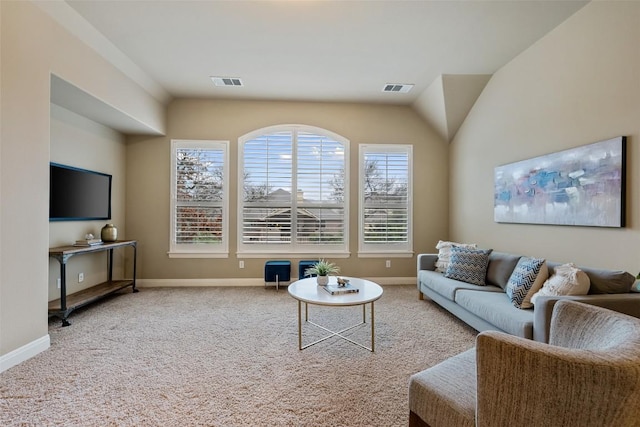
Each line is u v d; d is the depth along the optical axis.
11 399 1.77
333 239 4.75
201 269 4.59
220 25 2.79
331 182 4.76
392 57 3.38
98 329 2.86
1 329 2.07
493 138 3.76
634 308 1.88
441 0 2.46
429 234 4.84
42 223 2.37
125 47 3.16
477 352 1.05
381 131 4.79
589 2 2.47
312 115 4.71
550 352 0.92
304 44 3.12
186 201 4.58
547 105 2.93
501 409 0.99
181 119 4.56
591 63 2.46
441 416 1.20
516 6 2.52
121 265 4.47
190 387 1.91
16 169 2.16
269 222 4.68
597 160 2.38
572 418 0.87
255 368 2.15
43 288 2.38
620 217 2.21
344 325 3.00
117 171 4.34
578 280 2.04
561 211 2.72
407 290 4.38
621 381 0.82
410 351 2.43
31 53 2.28
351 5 2.51
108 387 1.90
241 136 4.62
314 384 1.95
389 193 4.81
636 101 2.14
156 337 2.69
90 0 2.44
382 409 1.71
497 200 3.64
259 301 3.81
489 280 3.13
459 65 3.57
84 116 3.65
